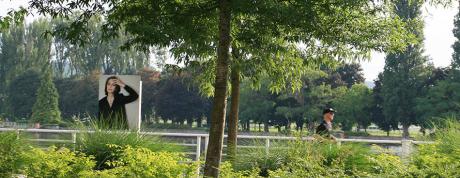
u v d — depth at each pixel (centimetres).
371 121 7812
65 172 836
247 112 7781
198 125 8794
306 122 7544
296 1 904
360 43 1073
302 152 1107
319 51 1282
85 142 1163
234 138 1255
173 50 1186
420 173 761
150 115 9031
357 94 7731
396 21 1120
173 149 1207
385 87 7494
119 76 1588
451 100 6869
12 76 9600
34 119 8038
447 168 747
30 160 897
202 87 1370
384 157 841
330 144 1135
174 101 8650
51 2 977
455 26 7256
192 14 936
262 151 1187
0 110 9638
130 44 990
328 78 8056
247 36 983
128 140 1160
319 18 959
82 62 9769
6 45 9725
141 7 947
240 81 1329
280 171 859
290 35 1043
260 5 855
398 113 7388
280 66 1321
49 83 8162
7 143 949
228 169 926
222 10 912
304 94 7438
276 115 7769
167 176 831
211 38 1041
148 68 9250
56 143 1188
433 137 1279
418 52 7431
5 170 904
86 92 9438
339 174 833
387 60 7538
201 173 1056
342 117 7694
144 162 827
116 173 829
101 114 1576
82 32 998
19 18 1066
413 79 7425
